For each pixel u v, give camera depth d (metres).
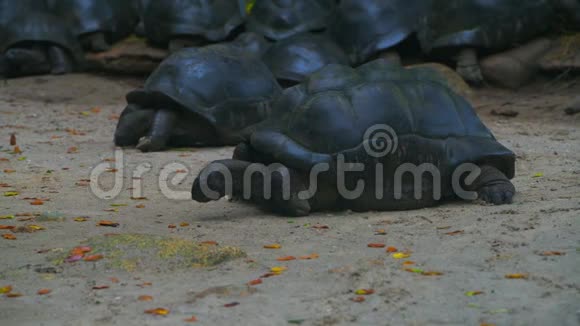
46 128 23.12
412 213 11.89
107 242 9.64
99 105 28.16
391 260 9.12
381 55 27.89
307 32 28.89
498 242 9.61
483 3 27.20
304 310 7.63
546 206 11.46
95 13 32.03
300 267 8.98
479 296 7.87
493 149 12.38
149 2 30.72
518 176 14.69
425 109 12.30
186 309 7.71
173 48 29.89
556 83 26.97
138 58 31.20
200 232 10.94
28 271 8.98
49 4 32.66
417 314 7.46
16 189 14.52
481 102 26.23
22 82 30.42
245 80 19.67
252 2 33.94
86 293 8.26
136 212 12.50
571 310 7.38
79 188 14.62
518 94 26.84
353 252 9.57
